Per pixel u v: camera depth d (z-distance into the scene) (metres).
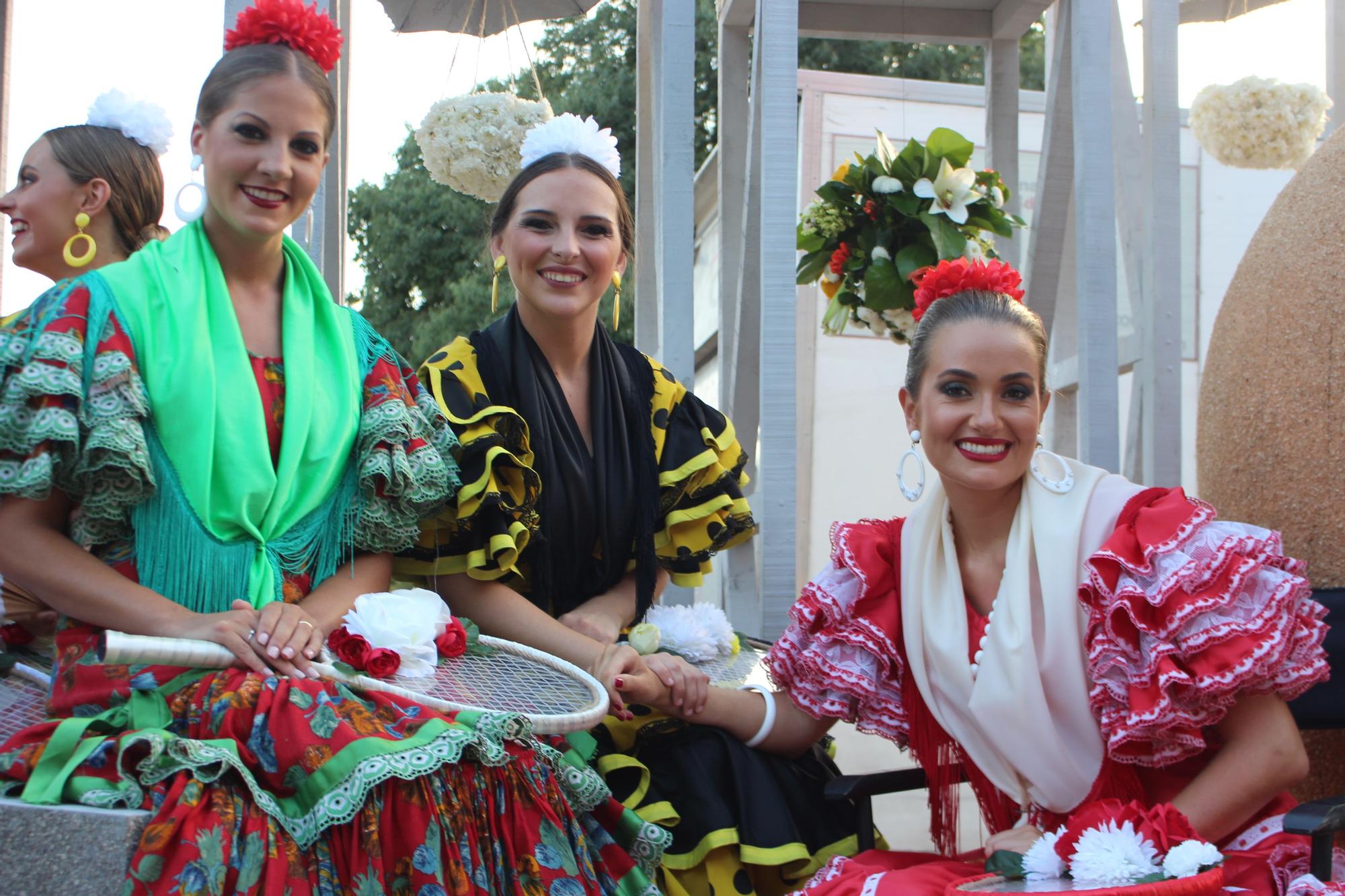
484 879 2.03
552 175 2.79
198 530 2.17
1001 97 4.66
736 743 2.58
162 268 2.25
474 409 2.68
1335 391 2.75
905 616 2.38
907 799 5.30
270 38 2.34
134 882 1.74
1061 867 1.97
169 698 2.02
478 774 2.09
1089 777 2.21
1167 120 3.71
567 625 2.73
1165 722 2.06
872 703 2.43
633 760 2.54
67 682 2.06
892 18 4.59
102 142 2.83
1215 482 3.06
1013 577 2.27
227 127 2.26
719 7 4.41
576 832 2.21
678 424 2.95
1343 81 4.63
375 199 11.73
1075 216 3.71
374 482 2.37
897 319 3.91
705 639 2.85
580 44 12.55
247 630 2.06
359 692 2.12
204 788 1.86
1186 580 2.07
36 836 1.78
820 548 6.61
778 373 3.44
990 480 2.29
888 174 3.87
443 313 11.21
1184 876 1.81
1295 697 2.14
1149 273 3.72
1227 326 3.08
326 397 2.35
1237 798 2.08
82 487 2.11
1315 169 2.98
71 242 2.76
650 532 2.83
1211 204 7.14
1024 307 2.39
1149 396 3.70
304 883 1.88
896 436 6.74
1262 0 4.98
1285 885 1.99
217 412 2.20
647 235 4.21
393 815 1.98
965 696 2.30
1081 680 2.20
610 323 10.82
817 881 2.26
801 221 4.02
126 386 2.11
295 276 2.46
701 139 11.77
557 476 2.75
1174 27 3.72
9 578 2.13
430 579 2.69
